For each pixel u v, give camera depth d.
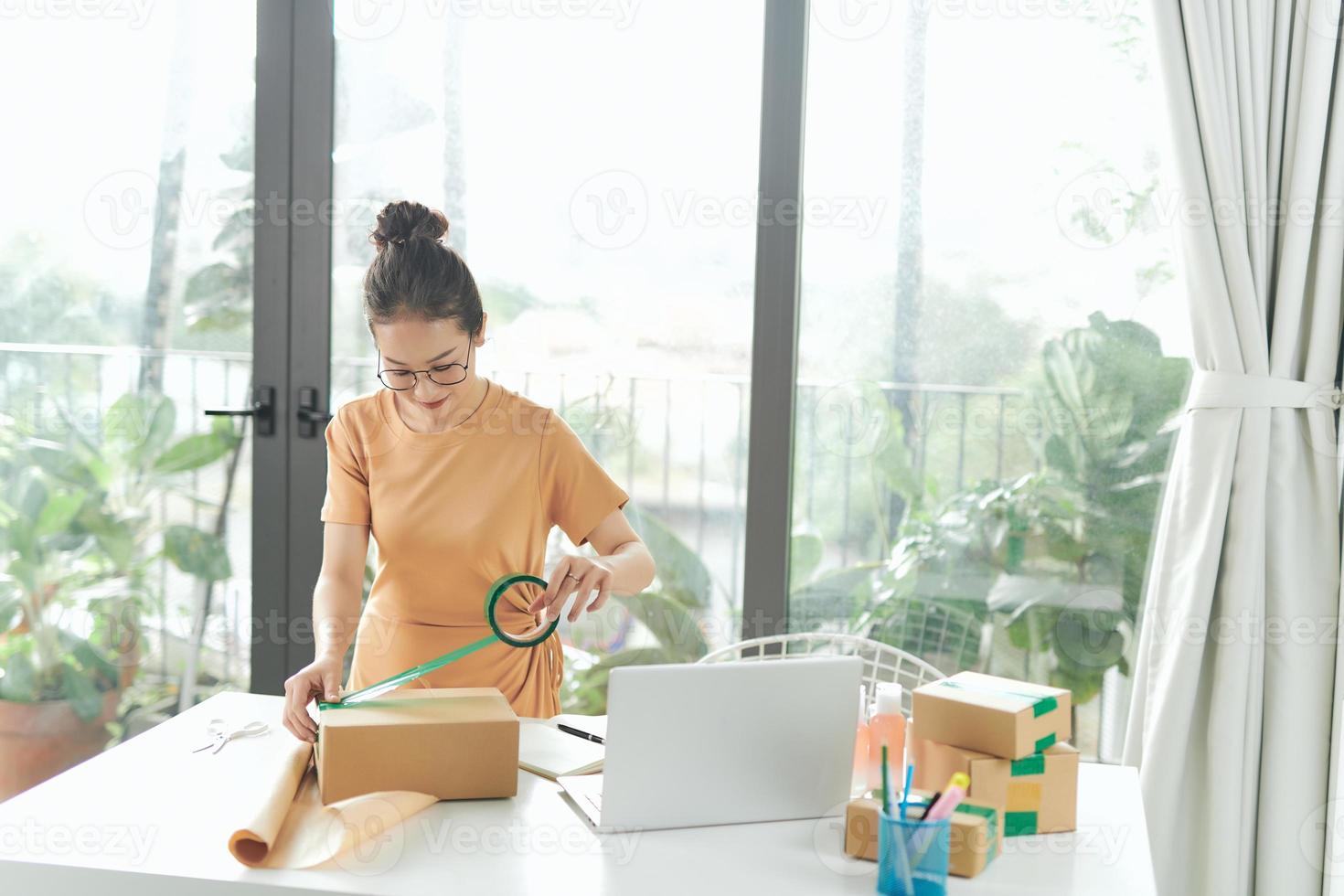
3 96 2.62
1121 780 1.53
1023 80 2.42
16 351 2.66
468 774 1.39
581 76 2.54
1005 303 2.46
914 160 2.46
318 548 2.63
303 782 1.39
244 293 2.62
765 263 2.49
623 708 1.29
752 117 2.50
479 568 1.74
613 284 2.56
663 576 2.60
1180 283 2.36
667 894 1.16
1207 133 2.19
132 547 2.68
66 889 1.19
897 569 2.53
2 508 2.68
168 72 2.59
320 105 2.57
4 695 2.70
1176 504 2.26
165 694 2.70
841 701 1.37
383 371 1.71
